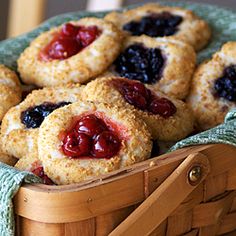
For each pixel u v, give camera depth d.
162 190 0.45
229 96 0.58
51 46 0.60
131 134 0.48
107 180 0.44
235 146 0.48
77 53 0.59
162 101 0.54
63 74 0.58
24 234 0.45
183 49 0.60
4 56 0.63
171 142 0.54
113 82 0.54
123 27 0.66
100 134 0.48
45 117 0.52
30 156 0.52
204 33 0.66
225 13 0.69
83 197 0.43
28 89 0.60
